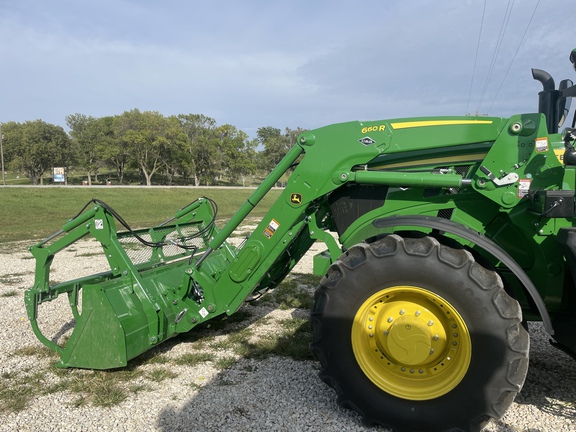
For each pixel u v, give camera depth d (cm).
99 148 7431
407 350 291
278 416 311
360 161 341
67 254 1121
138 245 487
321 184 348
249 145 9500
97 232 408
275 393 346
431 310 294
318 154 349
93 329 380
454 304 276
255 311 575
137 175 9512
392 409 289
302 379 370
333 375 303
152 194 4125
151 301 405
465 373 275
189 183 9050
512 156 302
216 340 469
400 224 302
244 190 5238
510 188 303
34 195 3272
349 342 298
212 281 410
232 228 400
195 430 295
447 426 279
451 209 338
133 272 407
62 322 534
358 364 297
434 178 316
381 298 299
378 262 290
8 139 6956
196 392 349
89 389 357
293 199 359
